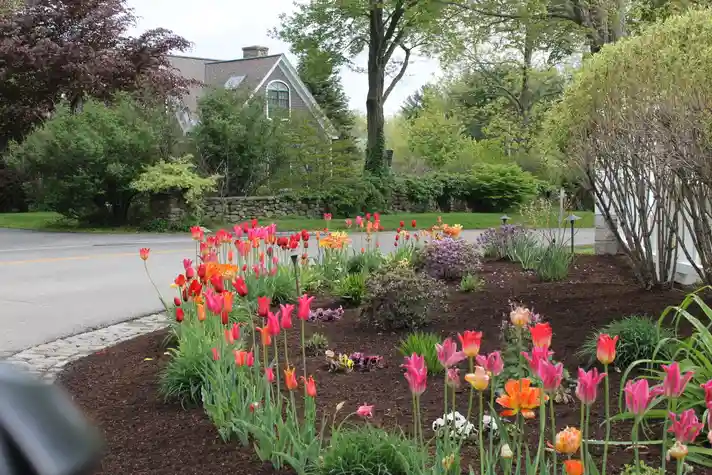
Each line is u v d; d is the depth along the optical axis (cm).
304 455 358
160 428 446
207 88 2841
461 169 3872
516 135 4122
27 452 90
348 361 551
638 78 647
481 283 898
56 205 2356
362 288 818
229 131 2575
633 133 656
